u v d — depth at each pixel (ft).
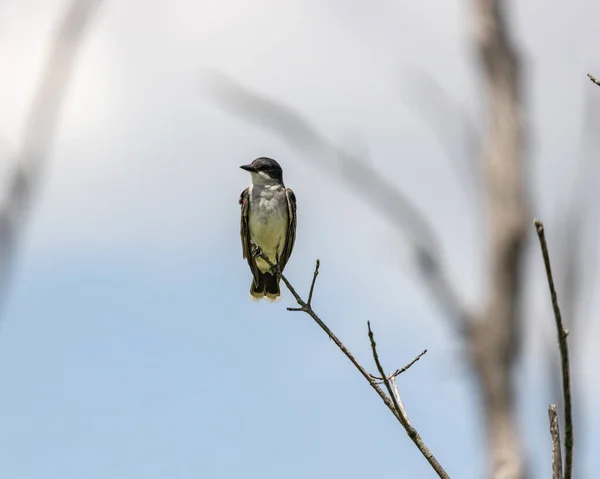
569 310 20.11
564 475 21.76
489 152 23.81
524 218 22.54
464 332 21.09
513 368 20.67
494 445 20.04
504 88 25.25
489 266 22.00
